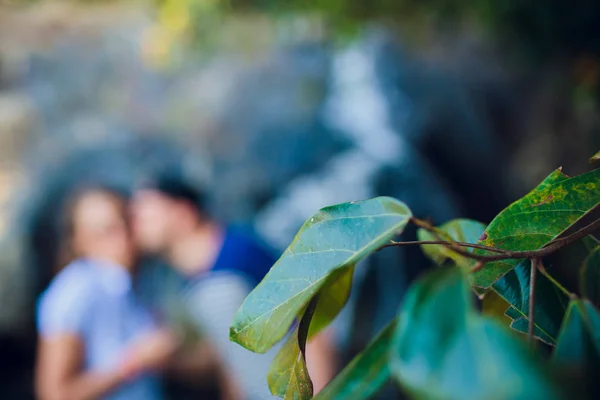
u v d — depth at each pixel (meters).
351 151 3.17
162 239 2.42
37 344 3.38
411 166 3.09
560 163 3.19
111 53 4.21
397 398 1.96
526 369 0.33
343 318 2.45
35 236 2.93
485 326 0.36
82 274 2.43
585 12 2.81
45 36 4.09
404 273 2.67
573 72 2.99
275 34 4.07
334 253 0.57
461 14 3.24
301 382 0.64
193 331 2.20
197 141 4.57
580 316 0.49
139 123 4.29
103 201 2.48
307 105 4.21
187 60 4.30
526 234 0.62
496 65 3.94
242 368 2.11
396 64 3.68
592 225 0.57
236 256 2.19
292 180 4.35
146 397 2.37
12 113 3.83
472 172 4.48
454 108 4.19
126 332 2.42
